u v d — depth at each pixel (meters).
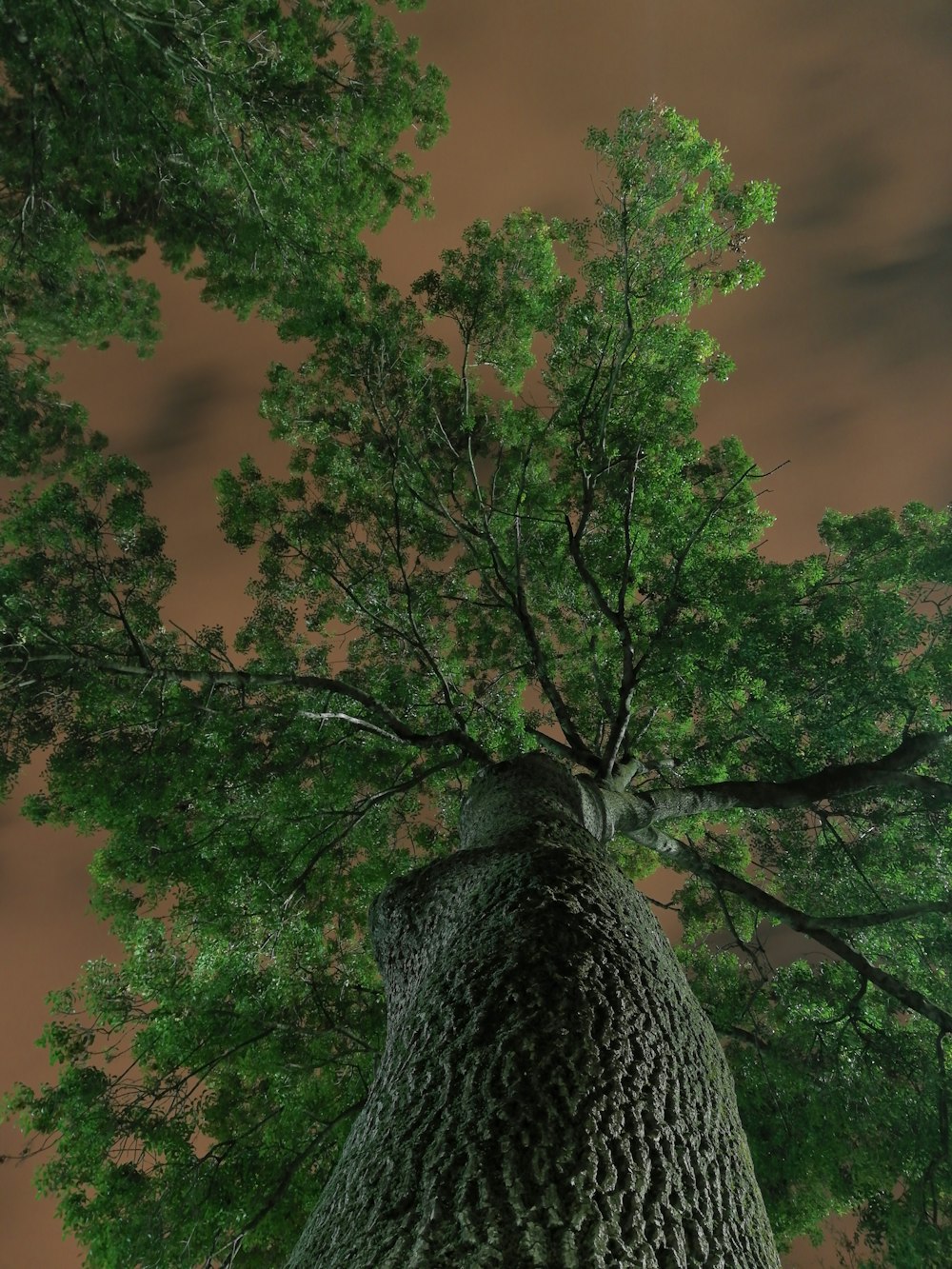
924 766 11.34
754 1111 9.30
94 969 9.54
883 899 11.63
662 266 11.34
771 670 10.32
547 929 3.29
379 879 10.79
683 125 10.61
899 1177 8.80
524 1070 2.42
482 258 11.79
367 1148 2.48
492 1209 1.86
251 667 11.98
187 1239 8.13
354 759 11.19
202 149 11.00
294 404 12.55
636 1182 2.08
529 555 12.62
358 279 11.99
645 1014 2.97
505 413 13.03
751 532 12.79
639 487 12.02
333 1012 10.12
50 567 10.38
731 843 13.65
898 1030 10.59
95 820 10.23
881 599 10.62
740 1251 2.08
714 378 12.44
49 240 13.18
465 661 13.43
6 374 14.29
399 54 13.13
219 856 10.35
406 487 12.06
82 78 11.18
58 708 10.12
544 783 6.25
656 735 13.12
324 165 12.97
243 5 11.27
